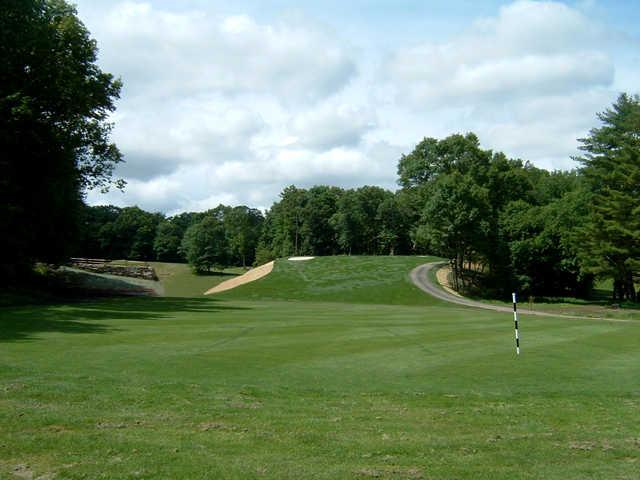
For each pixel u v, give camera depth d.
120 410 8.73
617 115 55.72
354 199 116.19
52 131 34.44
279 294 67.69
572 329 22.92
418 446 7.34
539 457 7.02
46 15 36.50
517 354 15.87
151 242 136.75
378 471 6.29
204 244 109.31
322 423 8.42
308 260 87.44
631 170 47.88
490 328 22.80
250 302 42.75
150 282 76.88
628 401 10.55
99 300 40.03
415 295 63.75
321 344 17.25
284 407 9.41
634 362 14.90
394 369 13.41
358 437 7.71
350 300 63.78
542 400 10.55
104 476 5.92
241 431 7.82
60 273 58.09
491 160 78.50
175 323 22.69
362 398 10.36
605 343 18.50
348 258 88.44
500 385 11.83
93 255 133.38
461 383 11.96
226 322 23.55
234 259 142.62
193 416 8.55
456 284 68.56
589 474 6.41
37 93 33.00
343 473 6.19
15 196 34.72
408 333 20.48
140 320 23.59
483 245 64.44
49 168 35.53
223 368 12.91
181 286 87.81
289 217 122.69
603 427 8.63
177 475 5.98
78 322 21.83
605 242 48.78
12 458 6.44
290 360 14.29
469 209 62.91
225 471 6.14
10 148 32.81
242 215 142.12
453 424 8.67
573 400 10.57
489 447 7.40
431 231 64.50
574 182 84.88
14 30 31.50
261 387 10.95
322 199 123.31
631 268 47.72
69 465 6.24
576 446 7.55
